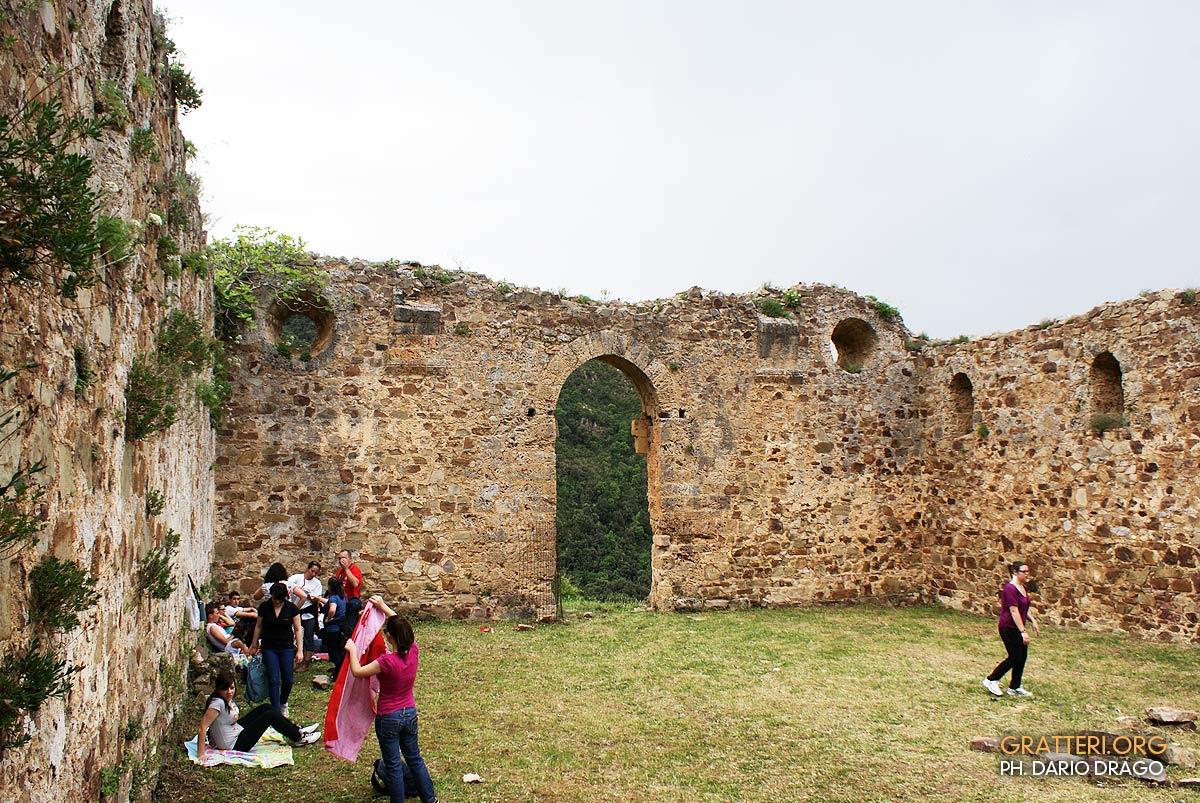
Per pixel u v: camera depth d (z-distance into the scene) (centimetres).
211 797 587
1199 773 647
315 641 1019
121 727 477
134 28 511
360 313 1280
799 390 1515
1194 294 1084
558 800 600
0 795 286
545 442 1357
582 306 1406
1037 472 1315
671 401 1441
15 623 302
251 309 1220
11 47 303
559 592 1368
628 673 984
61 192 275
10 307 298
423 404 1298
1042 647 1112
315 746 702
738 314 1498
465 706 841
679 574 1424
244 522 1195
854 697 880
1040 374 1316
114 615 459
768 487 1481
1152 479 1131
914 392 1588
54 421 349
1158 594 1119
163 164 642
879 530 1539
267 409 1221
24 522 286
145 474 561
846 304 1564
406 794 599
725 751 709
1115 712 817
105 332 434
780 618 1359
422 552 1280
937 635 1221
